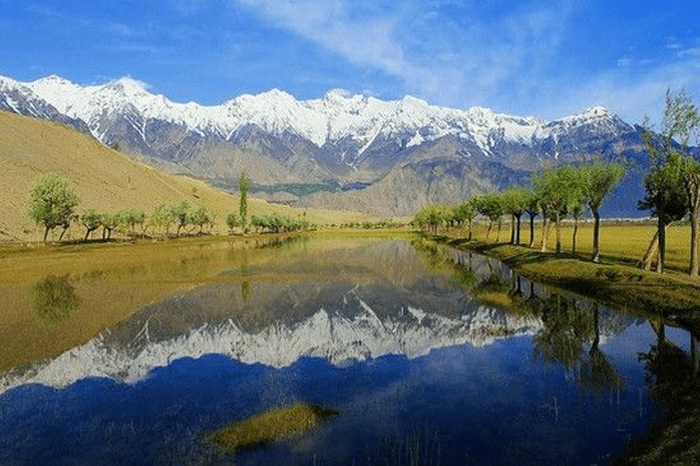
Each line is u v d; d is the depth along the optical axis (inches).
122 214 5753.0
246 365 1151.0
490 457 693.9
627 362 1119.0
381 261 3523.6
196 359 1197.1
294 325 1551.4
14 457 713.0
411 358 1203.2
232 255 3934.5
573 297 1966.0
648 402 867.4
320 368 1126.4
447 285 2362.2
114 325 1531.7
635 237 4702.3
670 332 1376.7
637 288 1788.9
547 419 816.3
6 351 1256.2
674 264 2358.5
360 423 815.7
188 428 802.2
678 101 1721.2
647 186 2038.6
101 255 3823.8
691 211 1819.6
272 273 2765.7
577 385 978.7
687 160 1715.1
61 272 2775.6
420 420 824.9
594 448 710.5
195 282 2402.8
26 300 1924.2
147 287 2244.1
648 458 666.2
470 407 877.2
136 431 792.9
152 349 1280.8
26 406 904.9
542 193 2994.6
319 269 2987.2
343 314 1710.1
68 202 4527.6
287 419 828.6
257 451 722.2
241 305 1850.4
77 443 753.6
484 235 6230.3
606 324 1492.4
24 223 5255.9
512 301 1919.3
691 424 749.3
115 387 1002.7
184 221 6658.5
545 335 1396.4
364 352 1257.4
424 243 5895.7
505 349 1267.2
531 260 2957.7
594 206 2418.8
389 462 684.1
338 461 690.2
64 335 1407.5
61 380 1044.5
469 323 1571.1
